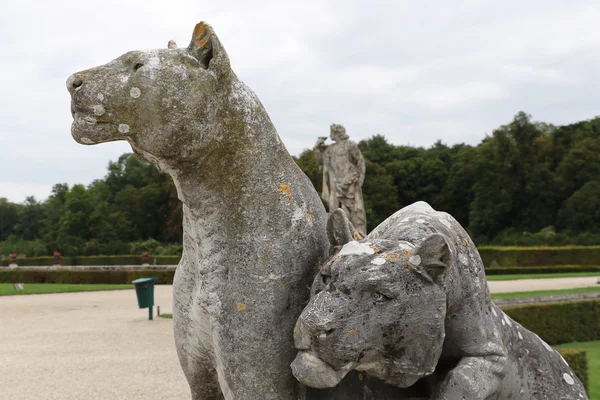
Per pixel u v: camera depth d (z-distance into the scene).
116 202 57.75
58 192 69.00
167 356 9.92
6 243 59.84
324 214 2.11
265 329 1.89
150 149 1.87
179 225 51.28
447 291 1.81
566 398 2.25
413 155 53.66
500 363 1.97
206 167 1.93
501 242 42.56
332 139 14.59
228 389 1.96
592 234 41.38
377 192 44.50
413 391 2.07
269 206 1.95
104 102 1.84
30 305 17.84
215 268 1.97
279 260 1.92
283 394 1.91
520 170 46.44
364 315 1.67
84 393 7.59
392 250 1.73
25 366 9.21
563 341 11.84
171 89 1.83
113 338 11.75
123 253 48.53
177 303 2.23
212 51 1.93
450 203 49.72
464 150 51.62
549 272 28.14
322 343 1.66
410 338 1.71
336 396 1.97
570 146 48.75
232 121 1.93
